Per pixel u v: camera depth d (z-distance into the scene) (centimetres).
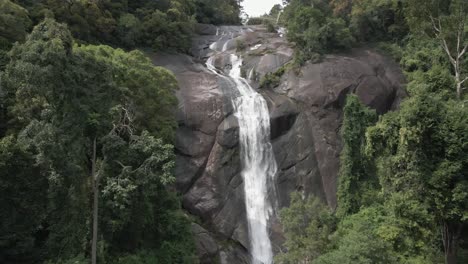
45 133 1453
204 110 3306
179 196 2866
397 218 1875
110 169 1773
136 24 4072
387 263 1823
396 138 1933
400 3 4400
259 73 3888
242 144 3212
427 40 4000
